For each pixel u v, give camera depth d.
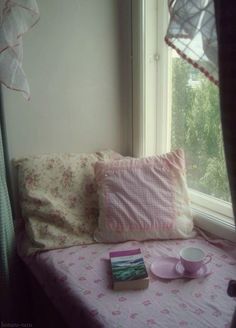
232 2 0.73
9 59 1.34
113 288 1.17
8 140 1.66
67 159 1.69
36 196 1.56
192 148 1.70
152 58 1.76
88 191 1.64
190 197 1.70
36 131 1.72
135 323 1.01
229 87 0.77
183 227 1.48
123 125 1.94
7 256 1.52
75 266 1.31
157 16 1.71
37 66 1.66
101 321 1.02
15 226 1.68
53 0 1.63
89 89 1.81
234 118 0.78
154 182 1.53
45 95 1.71
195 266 1.21
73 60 1.74
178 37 0.95
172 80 1.76
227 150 0.81
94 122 1.86
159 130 1.86
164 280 1.21
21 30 1.34
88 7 1.72
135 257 1.30
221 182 1.56
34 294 1.56
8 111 1.63
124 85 1.90
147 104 1.81
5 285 1.51
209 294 1.13
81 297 1.14
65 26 1.68
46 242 1.46
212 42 0.89
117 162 1.61
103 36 1.79
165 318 1.02
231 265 1.28
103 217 1.50
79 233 1.53
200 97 1.60
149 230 1.46
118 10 1.79
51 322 1.40
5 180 1.55
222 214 1.54
